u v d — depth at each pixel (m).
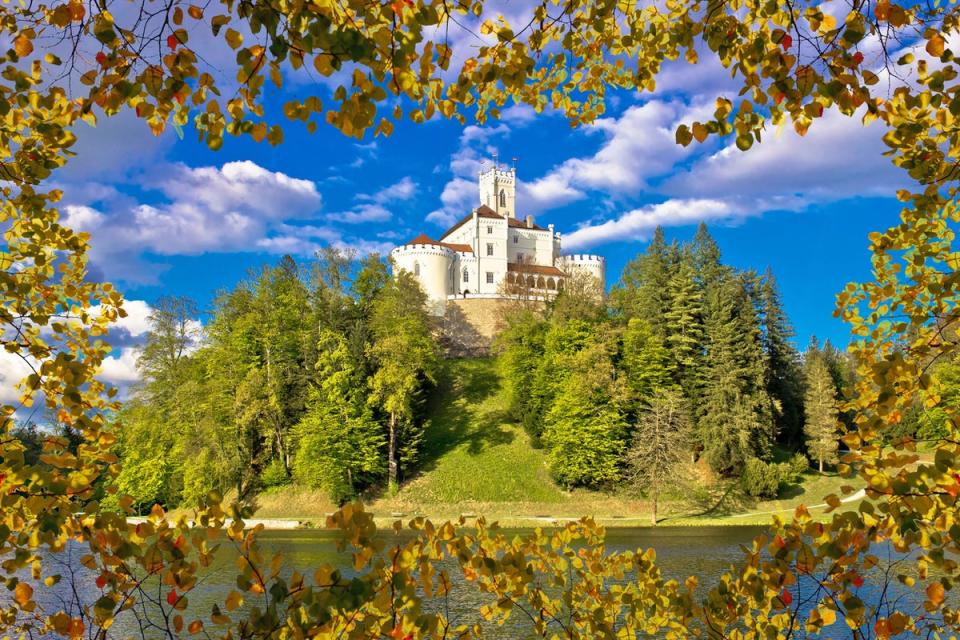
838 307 3.39
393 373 37.19
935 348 3.03
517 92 3.31
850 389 3.30
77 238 3.14
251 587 2.58
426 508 33.84
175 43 2.22
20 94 2.56
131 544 2.59
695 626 3.67
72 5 2.25
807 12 2.56
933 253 3.06
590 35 3.14
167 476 37.25
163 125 2.48
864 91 2.35
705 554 20.52
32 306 3.17
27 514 2.69
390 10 2.23
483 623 10.08
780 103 2.54
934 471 2.56
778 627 3.13
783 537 3.03
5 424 2.90
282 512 34.31
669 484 33.00
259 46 2.19
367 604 2.64
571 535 3.75
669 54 3.02
